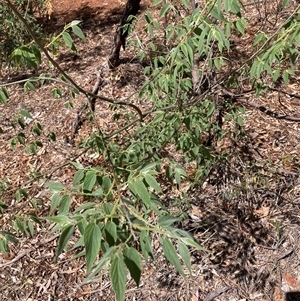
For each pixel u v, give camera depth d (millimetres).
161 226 1015
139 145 2541
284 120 4512
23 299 3459
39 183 4215
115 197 1227
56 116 5176
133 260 886
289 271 3334
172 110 2559
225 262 3430
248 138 4262
